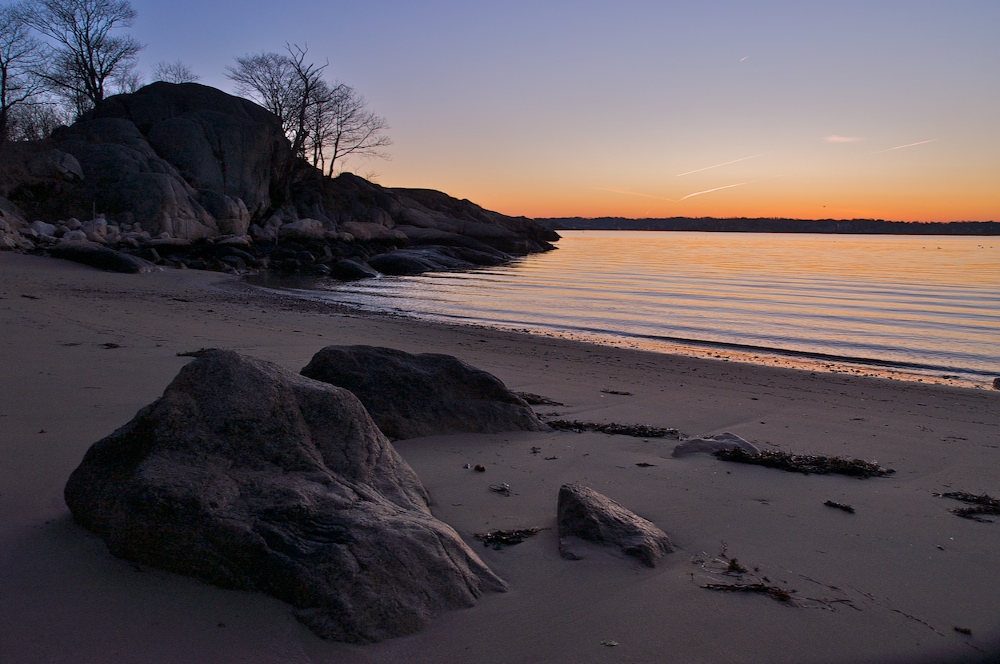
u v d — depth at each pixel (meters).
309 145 58.03
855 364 14.38
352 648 2.84
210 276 30.34
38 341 10.46
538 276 38.31
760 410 8.72
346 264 36.03
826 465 5.83
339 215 55.34
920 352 15.88
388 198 59.50
